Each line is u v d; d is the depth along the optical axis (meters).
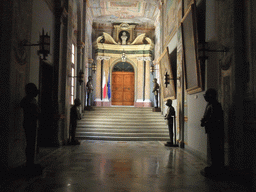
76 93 12.78
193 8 6.89
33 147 5.08
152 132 12.08
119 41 18.97
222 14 5.41
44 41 5.68
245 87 4.66
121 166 6.01
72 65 11.92
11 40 4.94
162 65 12.91
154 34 19.20
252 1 4.41
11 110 4.96
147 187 4.36
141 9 16.94
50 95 8.73
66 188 4.21
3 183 4.45
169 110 9.68
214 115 4.98
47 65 8.45
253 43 4.37
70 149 8.45
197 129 7.38
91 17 17.84
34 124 5.06
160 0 14.38
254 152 4.30
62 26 9.24
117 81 19.58
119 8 16.78
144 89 18.78
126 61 19.08
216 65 5.94
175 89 11.05
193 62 7.29
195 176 5.14
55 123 8.82
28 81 5.88
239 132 4.70
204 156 6.67
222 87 5.40
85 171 5.44
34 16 6.60
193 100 7.87
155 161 6.68
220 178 4.90
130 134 11.62
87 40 16.70
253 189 4.25
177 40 9.91
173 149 8.84
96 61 18.69
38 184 4.42
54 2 8.71
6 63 4.91
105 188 4.26
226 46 5.18
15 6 5.10
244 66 4.71
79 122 12.82
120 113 14.48
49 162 6.32
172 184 4.55
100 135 11.70
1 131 4.84
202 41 5.61
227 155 5.14
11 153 4.99
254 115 4.30
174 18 10.99
